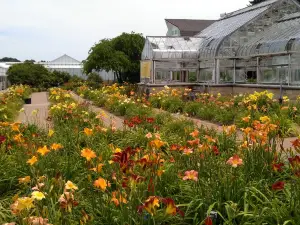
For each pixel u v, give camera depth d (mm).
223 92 29266
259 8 31109
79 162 6613
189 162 6004
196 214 4449
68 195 4109
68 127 10055
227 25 33031
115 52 42875
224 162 5863
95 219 4422
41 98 33062
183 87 31516
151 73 32125
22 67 51125
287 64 24297
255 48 26891
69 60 67000
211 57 30078
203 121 15281
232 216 4254
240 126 12266
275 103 15039
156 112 15391
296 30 25562
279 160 5930
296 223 4176
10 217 4492
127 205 4168
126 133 9547
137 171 5039
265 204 4609
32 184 5383
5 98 21406
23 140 7328
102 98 22547
